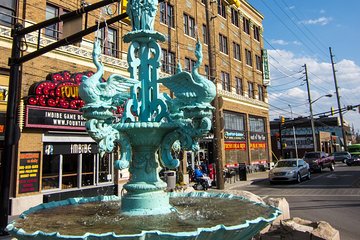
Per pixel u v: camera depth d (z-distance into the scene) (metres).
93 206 5.31
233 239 3.35
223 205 5.00
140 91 5.05
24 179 13.45
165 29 23.89
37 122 13.86
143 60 5.17
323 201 14.23
